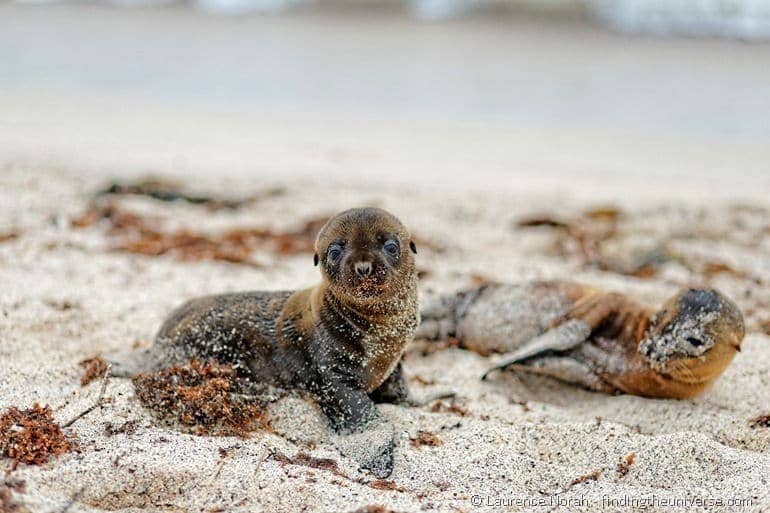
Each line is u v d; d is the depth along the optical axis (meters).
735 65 7.58
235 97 6.56
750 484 2.46
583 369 2.84
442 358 2.96
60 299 2.99
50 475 2.41
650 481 2.51
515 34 8.88
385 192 3.99
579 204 3.89
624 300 2.88
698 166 4.77
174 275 3.17
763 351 2.93
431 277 3.26
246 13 9.93
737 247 3.52
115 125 5.30
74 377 2.69
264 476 2.44
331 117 6.01
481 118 6.10
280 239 3.44
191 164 4.33
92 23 9.25
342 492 2.42
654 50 8.18
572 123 5.98
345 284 2.53
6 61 7.42
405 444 2.58
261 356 2.66
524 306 2.95
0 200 3.55
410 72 7.50
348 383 2.61
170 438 2.52
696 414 2.72
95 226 3.44
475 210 3.79
